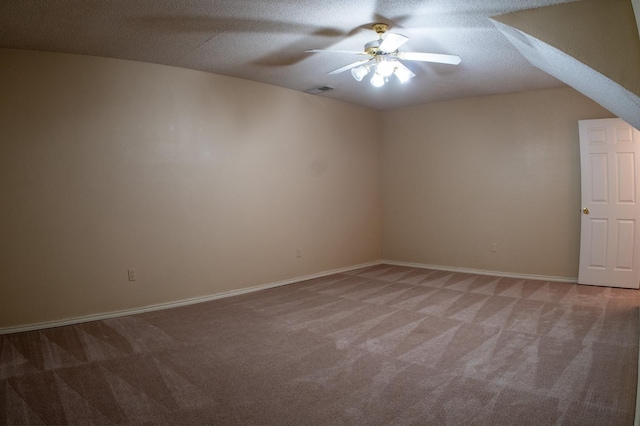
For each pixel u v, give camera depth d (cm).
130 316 387
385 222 654
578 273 488
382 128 649
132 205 394
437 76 450
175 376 258
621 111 312
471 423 200
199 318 378
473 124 558
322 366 269
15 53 339
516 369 258
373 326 346
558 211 504
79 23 299
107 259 380
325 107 564
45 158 350
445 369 261
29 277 344
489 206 551
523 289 465
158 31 319
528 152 520
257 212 487
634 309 378
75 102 363
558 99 499
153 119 404
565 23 265
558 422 199
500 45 352
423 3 271
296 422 204
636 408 206
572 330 326
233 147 463
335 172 581
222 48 362
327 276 560
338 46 356
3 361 282
